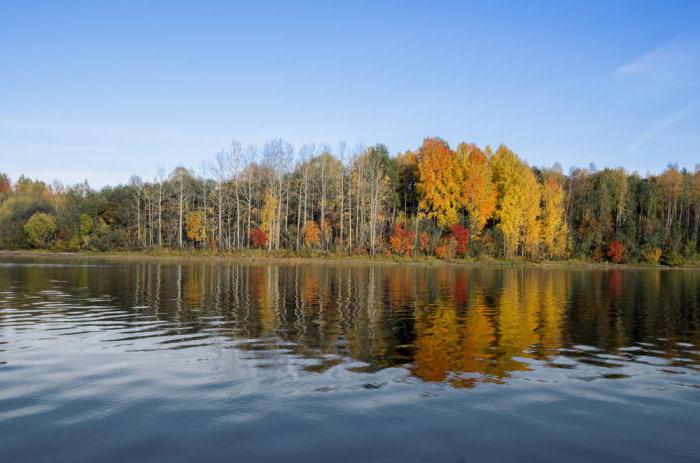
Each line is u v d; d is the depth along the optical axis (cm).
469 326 2019
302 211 9269
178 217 9250
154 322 2036
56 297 2820
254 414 1000
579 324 2120
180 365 1352
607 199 9912
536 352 1566
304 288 3538
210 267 5828
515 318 2259
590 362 1452
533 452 853
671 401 1118
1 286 3394
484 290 3622
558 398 1125
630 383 1247
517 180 8550
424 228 8425
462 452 847
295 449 848
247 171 9025
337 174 9056
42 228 9931
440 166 8606
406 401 1086
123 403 1052
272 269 5647
